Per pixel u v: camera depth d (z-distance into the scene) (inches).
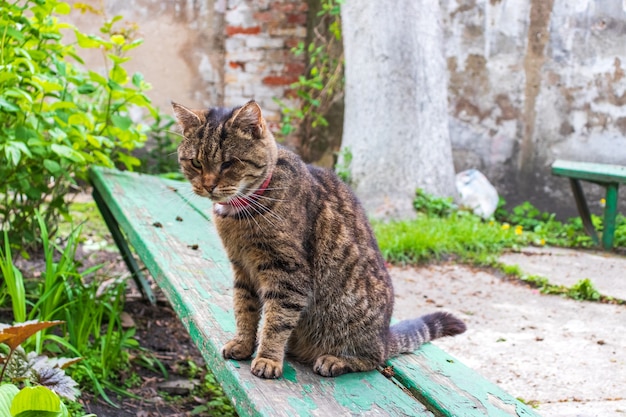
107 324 188.9
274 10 374.3
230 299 122.0
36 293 185.0
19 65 179.2
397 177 316.5
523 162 359.9
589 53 344.8
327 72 375.9
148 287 209.8
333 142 380.2
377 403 91.2
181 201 191.6
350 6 321.4
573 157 354.0
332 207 110.8
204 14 380.8
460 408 90.7
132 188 199.0
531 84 353.7
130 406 152.1
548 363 171.0
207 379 168.4
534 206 361.1
